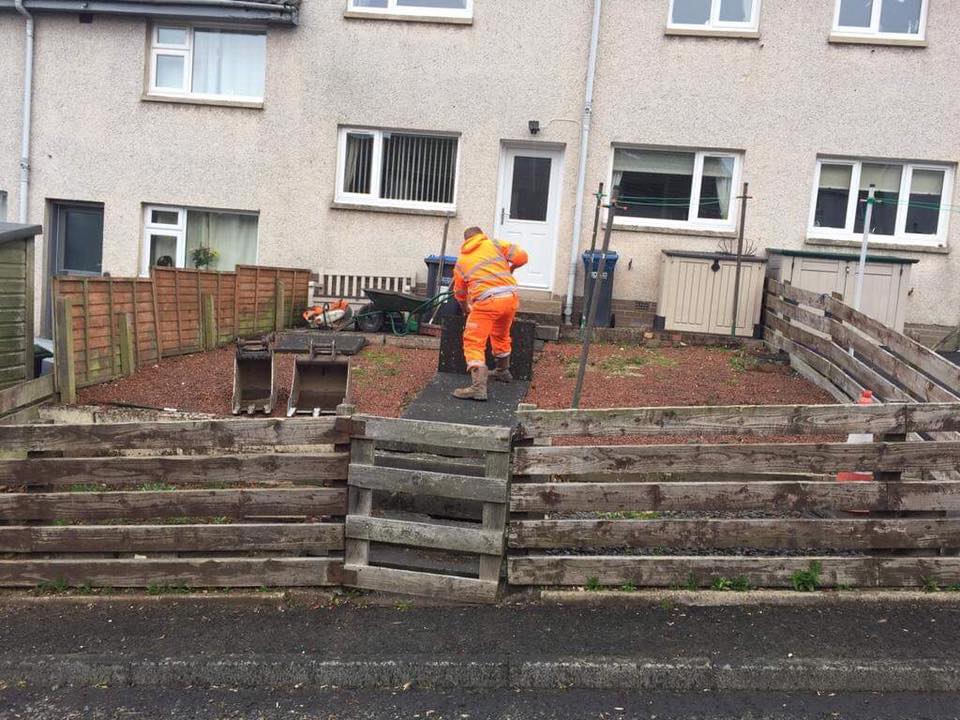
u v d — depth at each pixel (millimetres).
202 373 8953
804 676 4176
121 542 5152
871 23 11742
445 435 4934
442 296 11047
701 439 6812
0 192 13453
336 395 7938
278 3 12211
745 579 4957
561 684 4227
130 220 13031
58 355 7629
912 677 4164
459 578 4945
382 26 12422
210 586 5137
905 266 10500
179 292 9758
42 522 5340
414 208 12633
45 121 12992
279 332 11242
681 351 10562
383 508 5523
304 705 4086
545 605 4930
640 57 12016
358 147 12812
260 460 5082
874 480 5113
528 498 4965
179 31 12906
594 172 12211
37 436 5180
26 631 4699
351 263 12773
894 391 6977
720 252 11773
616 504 4949
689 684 4191
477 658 4281
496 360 8414
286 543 5102
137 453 6652
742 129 11945
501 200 12664
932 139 11648
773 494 4926
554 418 4984
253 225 13203
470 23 12258
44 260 13164
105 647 4477
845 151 11805
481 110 12359
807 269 10625
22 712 4039
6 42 12977
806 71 11781
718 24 11984
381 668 4258
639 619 4723
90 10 12492
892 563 4949
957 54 11516
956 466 4891
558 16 12117
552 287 12641
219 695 4195
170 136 12859
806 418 4910
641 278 12250
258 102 12742
